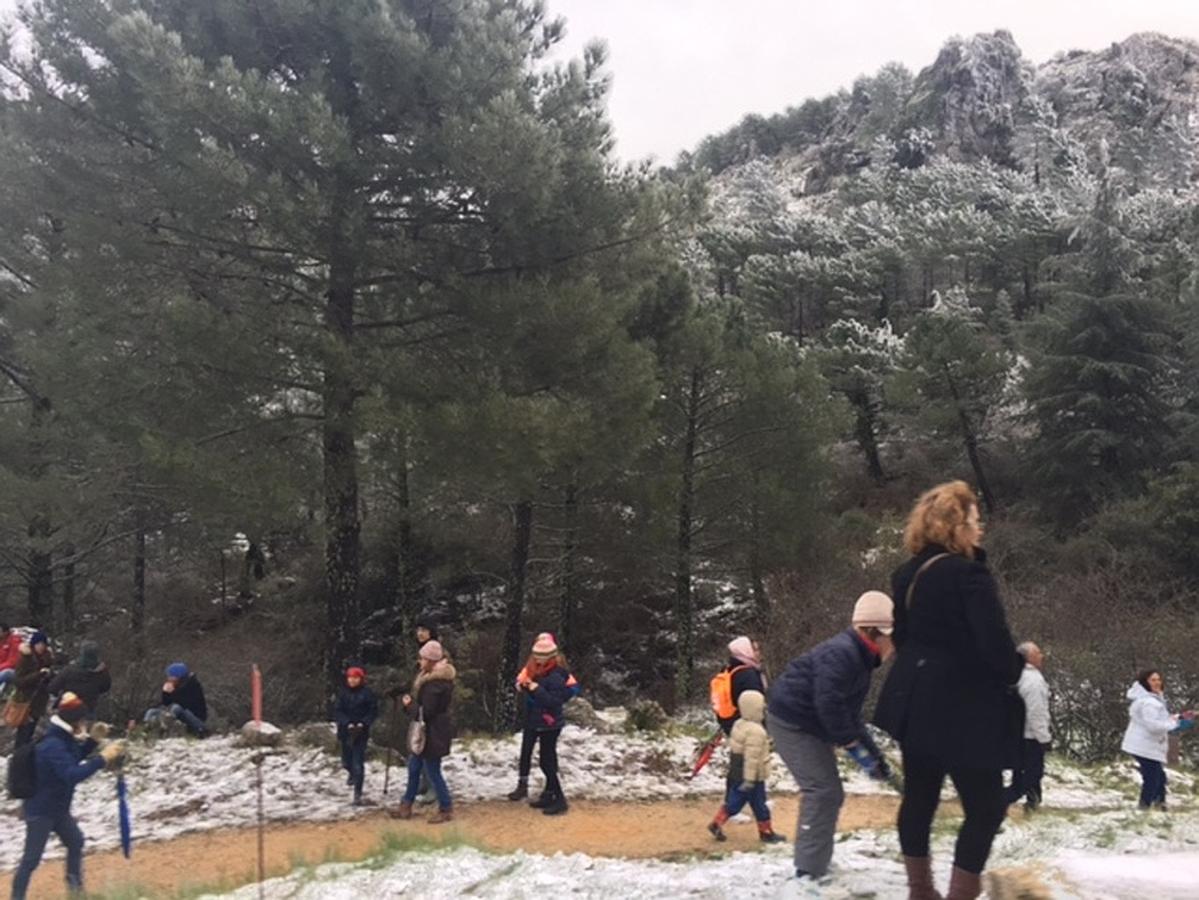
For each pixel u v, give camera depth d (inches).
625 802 416.5
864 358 1574.8
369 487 728.3
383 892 259.8
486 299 476.1
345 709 412.8
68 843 299.3
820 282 2279.8
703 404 863.7
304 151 440.8
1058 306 1344.7
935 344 1354.6
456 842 318.0
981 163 3932.1
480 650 879.7
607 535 833.5
